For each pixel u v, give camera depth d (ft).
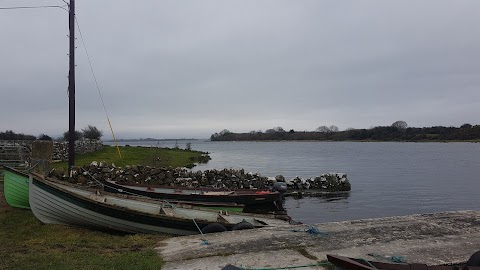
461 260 22.70
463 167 160.35
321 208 69.00
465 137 559.79
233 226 33.24
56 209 35.24
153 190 58.34
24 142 103.65
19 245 28.25
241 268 19.79
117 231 34.65
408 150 348.18
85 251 26.08
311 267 21.31
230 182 86.74
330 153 297.33
